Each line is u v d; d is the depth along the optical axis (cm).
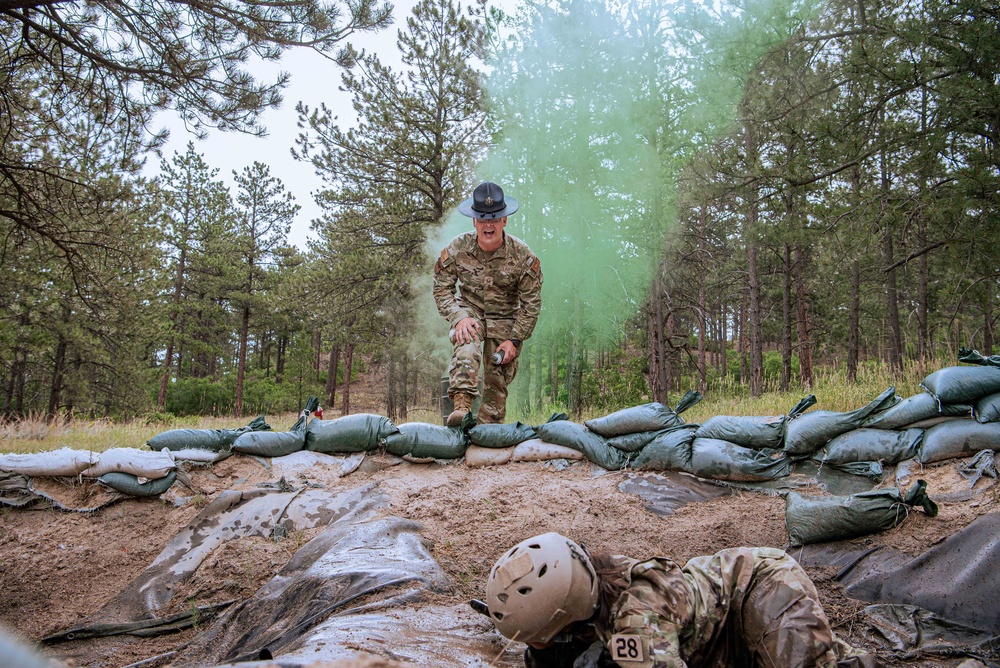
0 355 1956
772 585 259
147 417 2114
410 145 1848
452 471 623
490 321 662
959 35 883
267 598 436
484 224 628
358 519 535
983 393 525
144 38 884
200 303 3812
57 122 1015
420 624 345
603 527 520
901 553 427
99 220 1128
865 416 559
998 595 382
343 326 2108
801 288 2284
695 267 1883
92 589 498
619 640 228
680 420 622
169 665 399
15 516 550
